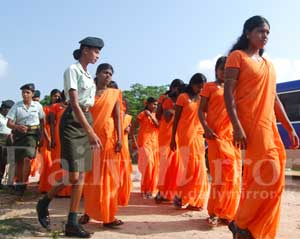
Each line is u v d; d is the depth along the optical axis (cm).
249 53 446
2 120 948
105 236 508
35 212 641
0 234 490
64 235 503
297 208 716
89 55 525
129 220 600
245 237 420
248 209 413
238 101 430
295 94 1401
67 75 509
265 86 424
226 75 436
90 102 524
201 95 586
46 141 863
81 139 511
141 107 3247
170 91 782
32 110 834
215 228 554
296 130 1376
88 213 550
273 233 418
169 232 532
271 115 424
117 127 571
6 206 701
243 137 416
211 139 567
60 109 816
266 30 442
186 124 664
